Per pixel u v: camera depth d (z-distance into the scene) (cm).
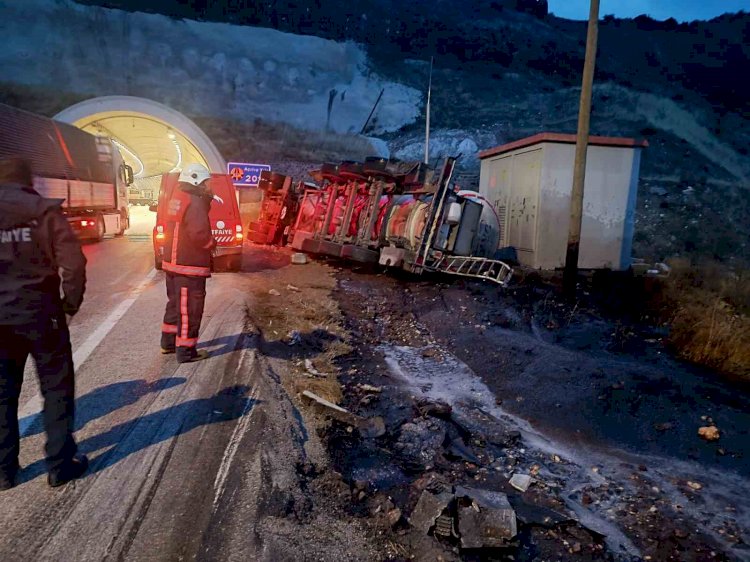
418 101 3819
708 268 1214
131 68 3478
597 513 334
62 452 282
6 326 254
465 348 648
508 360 599
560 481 371
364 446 384
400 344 680
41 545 240
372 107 3766
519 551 284
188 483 292
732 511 342
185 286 464
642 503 348
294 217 1581
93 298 762
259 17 4650
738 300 984
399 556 263
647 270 1116
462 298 836
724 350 610
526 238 1132
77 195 1435
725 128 3475
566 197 1076
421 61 4428
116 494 280
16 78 3147
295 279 1016
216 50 3788
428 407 452
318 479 322
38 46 3278
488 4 6912
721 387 534
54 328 271
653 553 294
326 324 691
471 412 480
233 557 238
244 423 364
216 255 1022
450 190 948
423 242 949
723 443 430
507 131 3359
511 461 395
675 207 2217
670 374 554
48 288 268
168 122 2689
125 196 1934
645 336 710
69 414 285
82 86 3278
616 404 488
